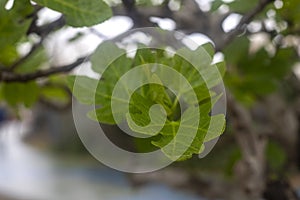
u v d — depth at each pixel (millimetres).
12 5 772
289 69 1493
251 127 1346
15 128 6508
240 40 1419
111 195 4020
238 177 1349
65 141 6801
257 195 1275
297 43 1546
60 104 1771
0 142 6234
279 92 1919
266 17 1267
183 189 1896
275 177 1340
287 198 1283
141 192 3240
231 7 1199
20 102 1209
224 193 1782
